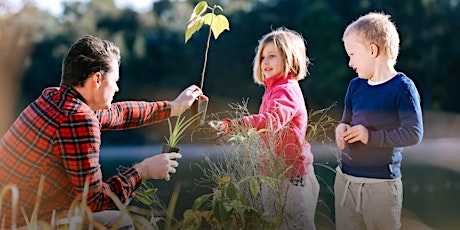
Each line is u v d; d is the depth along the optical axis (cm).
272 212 247
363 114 271
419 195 582
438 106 2638
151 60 2892
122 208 206
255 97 2558
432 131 2178
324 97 2608
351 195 270
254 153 254
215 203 238
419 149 1435
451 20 2670
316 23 2709
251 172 254
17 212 227
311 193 274
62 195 229
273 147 253
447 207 475
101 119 257
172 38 2958
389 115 266
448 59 2666
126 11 3014
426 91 2669
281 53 299
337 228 275
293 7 2939
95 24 2952
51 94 231
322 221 295
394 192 263
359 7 2725
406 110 262
